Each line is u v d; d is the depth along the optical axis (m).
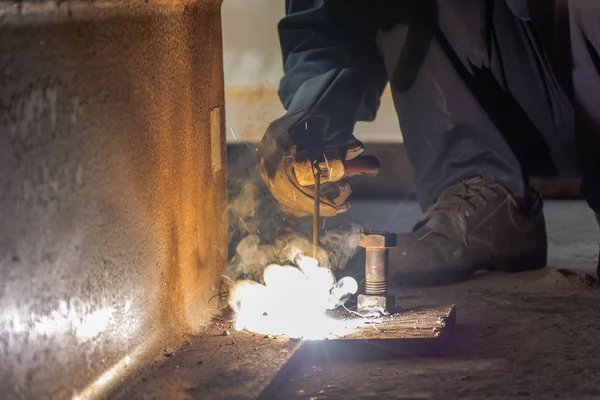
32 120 1.89
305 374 2.53
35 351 1.91
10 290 1.81
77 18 2.08
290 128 3.17
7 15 1.78
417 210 6.16
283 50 4.01
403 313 3.00
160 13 2.63
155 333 2.59
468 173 4.11
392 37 4.02
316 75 3.77
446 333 2.79
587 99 3.55
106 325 2.26
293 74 3.81
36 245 1.91
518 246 4.04
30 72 1.88
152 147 2.56
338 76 3.67
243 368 2.43
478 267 3.99
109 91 2.26
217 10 3.30
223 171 3.38
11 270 1.81
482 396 2.33
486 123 4.01
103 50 2.23
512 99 4.09
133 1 2.39
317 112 3.38
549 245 4.89
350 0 3.92
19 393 1.84
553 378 2.49
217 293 3.26
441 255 3.88
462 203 3.98
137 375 2.38
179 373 2.39
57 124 2.00
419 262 3.85
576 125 3.62
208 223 3.15
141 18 2.48
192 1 2.90
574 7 3.46
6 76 1.79
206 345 2.67
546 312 3.33
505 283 3.91
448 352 2.76
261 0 13.98
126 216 2.38
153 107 2.57
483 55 3.96
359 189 6.89
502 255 4.02
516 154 4.01
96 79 2.19
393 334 2.72
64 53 2.03
